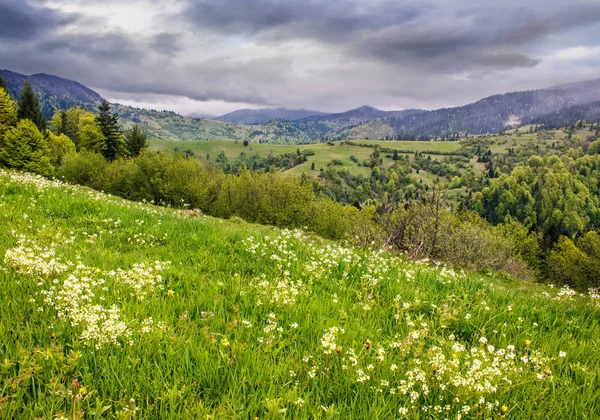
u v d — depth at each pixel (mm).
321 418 3061
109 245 8211
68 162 80312
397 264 8844
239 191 74312
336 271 7617
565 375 4160
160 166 72688
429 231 22969
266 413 3000
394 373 3807
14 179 13203
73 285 4316
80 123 107125
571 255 82812
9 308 4160
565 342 5195
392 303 6012
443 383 3658
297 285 6227
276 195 73312
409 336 4434
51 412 2668
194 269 7090
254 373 3500
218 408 2994
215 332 4359
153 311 4680
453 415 3275
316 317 5086
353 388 3568
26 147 65062
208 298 5320
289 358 3943
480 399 3271
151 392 3158
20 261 5059
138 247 8219
